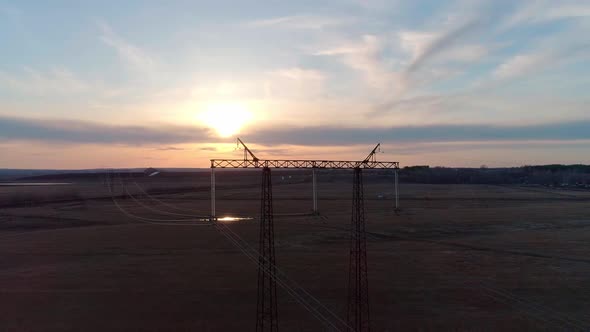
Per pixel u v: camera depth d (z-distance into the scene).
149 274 55.72
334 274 56.25
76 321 40.66
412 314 43.00
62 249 70.50
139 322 40.53
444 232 88.19
